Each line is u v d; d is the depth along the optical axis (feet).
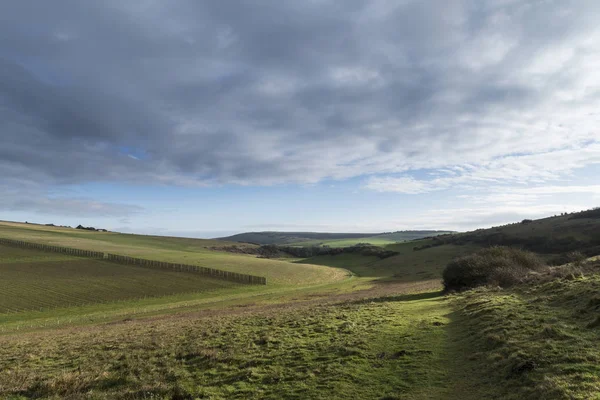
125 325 104.53
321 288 226.58
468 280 110.22
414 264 335.06
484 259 113.50
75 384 41.22
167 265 302.86
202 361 46.16
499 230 397.80
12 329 122.31
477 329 45.37
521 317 46.52
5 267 259.60
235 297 194.29
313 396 32.48
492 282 94.32
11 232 491.31
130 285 218.59
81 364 50.65
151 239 604.08
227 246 622.13
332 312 74.59
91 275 245.45
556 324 41.27
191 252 468.34
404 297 112.78
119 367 46.96
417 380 33.17
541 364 30.81
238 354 47.03
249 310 121.49
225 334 61.11
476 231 445.37
